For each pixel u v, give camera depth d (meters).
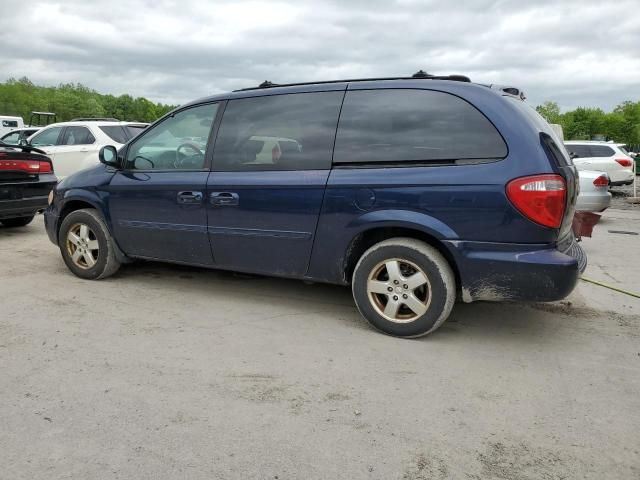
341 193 3.90
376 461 2.48
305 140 4.11
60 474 2.35
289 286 5.21
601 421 2.84
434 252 3.72
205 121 4.62
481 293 3.63
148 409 2.89
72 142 10.61
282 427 2.74
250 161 4.32
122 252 5.16
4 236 7.61
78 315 4.32
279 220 4.16
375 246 3.89
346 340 3.89
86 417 2.80
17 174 7.07
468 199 3.52
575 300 5.02
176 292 4.98
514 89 4.01
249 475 2.37
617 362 3.60
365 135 3.90
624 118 106.12
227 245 4.46
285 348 3.73
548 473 2.42
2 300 4.66
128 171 4.97
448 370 3.42
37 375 3.25
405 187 3.70
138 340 3.83
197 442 2.60
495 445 2.62
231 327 4.12
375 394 3.10
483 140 3.55
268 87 4.42
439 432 2.72
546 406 2.99
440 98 3.73
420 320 3.81
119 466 2.41
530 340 3.97
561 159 3.64
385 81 3.97
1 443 2.56
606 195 9.41
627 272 6.31
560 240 3.59
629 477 2.39
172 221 4.68
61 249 5.40
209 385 3.17
